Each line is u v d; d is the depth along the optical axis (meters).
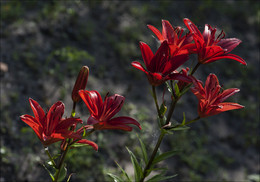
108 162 5.11
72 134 1.98
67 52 6.42
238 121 6.85
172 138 5.88
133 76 6.65
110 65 6.65
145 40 7.36
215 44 2.39
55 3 7.36
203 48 2.21
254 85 7.68
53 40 6.61
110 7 7.93
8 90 5.45
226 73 7.61
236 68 7.85
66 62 6.27
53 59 6.23
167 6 8.61
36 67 5.95
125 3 8.24
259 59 8.44
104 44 7.00
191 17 8.61
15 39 6.30
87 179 4.77
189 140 6.01
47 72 5.96
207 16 8.88
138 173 2.68
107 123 2.07
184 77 2.12
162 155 2.54
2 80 5.54
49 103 5.52
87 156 4.99
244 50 8.45
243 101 7.21
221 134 6.44
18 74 5.73
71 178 4.69
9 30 6.41
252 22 9.34
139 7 8.25
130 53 7.00
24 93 5.53
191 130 6.19
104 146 5.23
